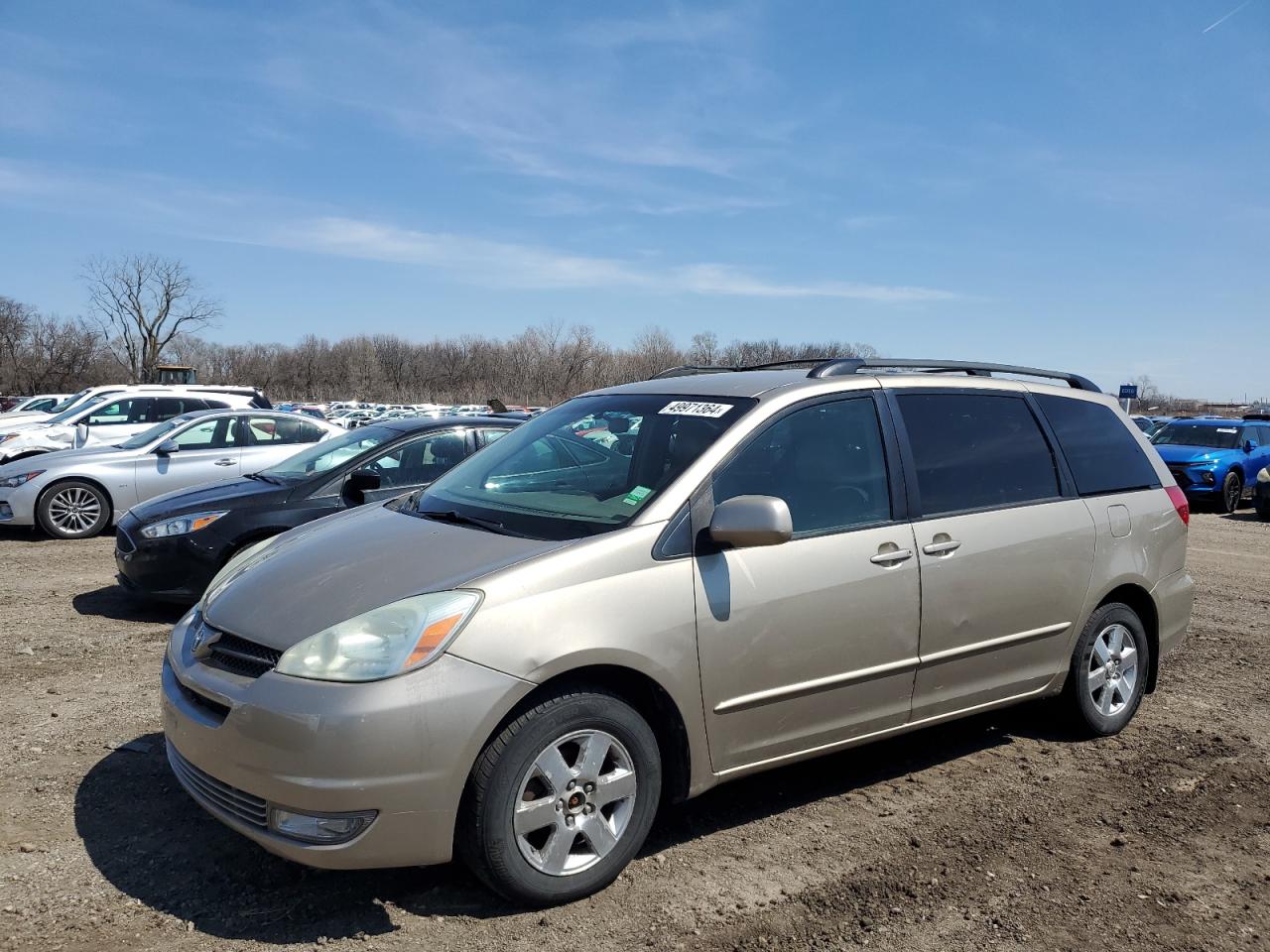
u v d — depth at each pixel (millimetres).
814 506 3666
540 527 3406
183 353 93438
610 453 3809
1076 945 2947
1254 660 6281
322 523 4094
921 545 3859
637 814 3193
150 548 6484
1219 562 10383
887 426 3996
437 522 3652
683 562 3277
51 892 3074
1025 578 4211
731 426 3604
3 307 71125
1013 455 4391
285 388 92000
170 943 2807
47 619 6801
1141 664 4898
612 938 2891
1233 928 3070
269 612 3100
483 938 2873
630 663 3102
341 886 3156
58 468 10461
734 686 3361
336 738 2719
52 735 4469
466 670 2840
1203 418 18125
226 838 3477
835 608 3582
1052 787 4156
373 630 2879
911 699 3893
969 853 3525
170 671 3281
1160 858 3527
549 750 2992
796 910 3088
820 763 4422
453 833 2893
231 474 10938
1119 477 4828
